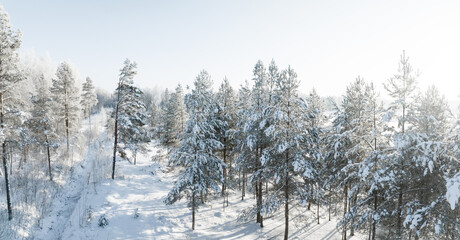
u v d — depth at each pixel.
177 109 30.77
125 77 25.70
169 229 16.78
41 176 25.84
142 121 27.86
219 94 25.05
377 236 16.52
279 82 14.61
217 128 22.52
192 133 16.66
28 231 16.77
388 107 11.57
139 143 28.45
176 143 30.59
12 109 17.44
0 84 16.39
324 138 19.02
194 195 16.95
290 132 14.02
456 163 9.63
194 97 16.73
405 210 11.44
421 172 11.16
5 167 17.33
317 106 27.14
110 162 31.80
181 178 16.53
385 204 12.28
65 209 20.92
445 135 10.43
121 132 26.52
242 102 22.42
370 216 12.42
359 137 14.19
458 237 9.30
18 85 18.16
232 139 23.67
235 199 24.88
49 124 27.81
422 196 11.36
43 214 19.09
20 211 18.48
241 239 16.53
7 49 16.31
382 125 12.79
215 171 17.42
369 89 14.20
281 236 17.56
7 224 16.53
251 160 18.33
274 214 21.58
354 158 16.28
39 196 21.77
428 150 9.77
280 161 15.61
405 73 11.48
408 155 11.00
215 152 23.89
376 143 13.81
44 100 28.00
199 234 16.61
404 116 11.41
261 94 18.09
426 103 12.01
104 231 15.82
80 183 26.70
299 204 15.16
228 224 18.84
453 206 7.52
